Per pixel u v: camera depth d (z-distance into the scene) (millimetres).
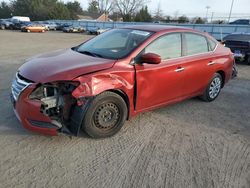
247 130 4152
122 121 3707
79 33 41250
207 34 5090
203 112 4816
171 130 3977
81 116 3211
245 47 10242
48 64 3414
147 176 2848
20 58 10023
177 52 4305
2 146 3240
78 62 3463
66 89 3195
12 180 2656
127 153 3273
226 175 2936
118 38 4223
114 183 2707
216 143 3654
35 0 73375
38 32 36562
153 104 4105
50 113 3227
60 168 2895
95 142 3477
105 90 3328
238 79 7832
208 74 4984
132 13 75062
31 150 3197
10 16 77812
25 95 3098
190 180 2818
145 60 3561
